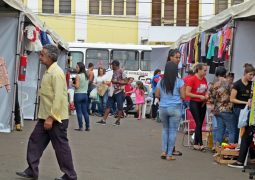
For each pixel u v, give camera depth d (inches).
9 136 438.3
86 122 538.3
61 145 268.7
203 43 520.4
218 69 398.0
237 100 372.2
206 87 415.2
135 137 501.7
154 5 1353.3
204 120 454.6
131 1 1353.3
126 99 795.4
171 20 1357.0
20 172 281.7
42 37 541.6
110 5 1354.6
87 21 1342.3
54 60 268.8
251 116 329.4
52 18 1336.1
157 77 748.0
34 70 581.0
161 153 400.2
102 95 771.4
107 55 917.8
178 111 365.1
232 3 1330.0
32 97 584.4
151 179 301.1
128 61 918.4
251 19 421.1
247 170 340.8
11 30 452.1
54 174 297.0
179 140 492.4
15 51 453.7
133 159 367.6
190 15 1352.1
